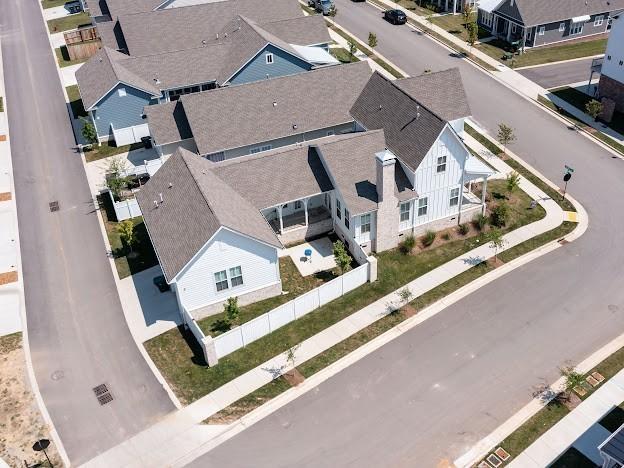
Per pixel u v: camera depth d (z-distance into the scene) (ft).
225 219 105.70
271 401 95.04
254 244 107.96
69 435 91.40
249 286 113.29
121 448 89.20
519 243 126.31
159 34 194.08
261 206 121.29
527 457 84.99
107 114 166.71
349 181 121.80
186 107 147.54
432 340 104.68
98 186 150.71
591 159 151.64
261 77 177.88
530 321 107.55
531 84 188.03
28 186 151.94
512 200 138.41
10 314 114.21
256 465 86.12
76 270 124.06
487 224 131.95
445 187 125.39
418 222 127.75
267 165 125.08
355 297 114.32
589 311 109.09
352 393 95.86
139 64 172.96
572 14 210.38
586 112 171.22
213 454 87.92
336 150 124.57
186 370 100.94
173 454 88.12
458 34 224.53
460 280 117.39
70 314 113.39
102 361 103.35
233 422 92.22
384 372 99.14
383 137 128.36
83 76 175.22
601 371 97.30
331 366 100.53
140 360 103.19
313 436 89.61
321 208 135.03
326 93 156.97
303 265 123.24
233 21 198.18
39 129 177.78
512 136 159.43
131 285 119.34
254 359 102.32
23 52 230.68
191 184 115.65
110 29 200.64
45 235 134.62
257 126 149.69
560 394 93.86
